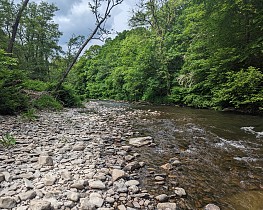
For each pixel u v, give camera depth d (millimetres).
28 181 3527
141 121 10992
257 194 3678
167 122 10695
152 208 3131
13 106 9820
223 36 15656
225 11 15062
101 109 17172
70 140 6500
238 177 4348
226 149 6184
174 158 5375
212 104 17250
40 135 6828
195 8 20547
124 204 3191
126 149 5977
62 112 13508
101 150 5781
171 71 25547
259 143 6781
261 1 13547
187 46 24234
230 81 14602
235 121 10891
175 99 22562
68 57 30109
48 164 4379
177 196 3559
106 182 3828
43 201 2885
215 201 3455
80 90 48469
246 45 14078
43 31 31719
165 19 27828
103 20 15602
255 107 13781
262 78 12477
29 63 28359
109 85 38594
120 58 40094
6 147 5316
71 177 3867
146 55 27656
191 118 12055
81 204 2996
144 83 28250
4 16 23000
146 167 4793
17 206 2824
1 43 19406
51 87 17078
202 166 4914
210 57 17266
